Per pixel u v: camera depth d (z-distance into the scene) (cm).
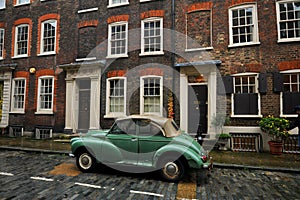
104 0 1147
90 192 423
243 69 884
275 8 873
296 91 824
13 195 405
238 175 549
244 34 914
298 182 498
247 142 827
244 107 877
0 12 1359
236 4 920
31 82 1227
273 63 852
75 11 1189
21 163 646
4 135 1221
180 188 449
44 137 1150
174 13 1012
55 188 442
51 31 1230
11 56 1298
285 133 736
